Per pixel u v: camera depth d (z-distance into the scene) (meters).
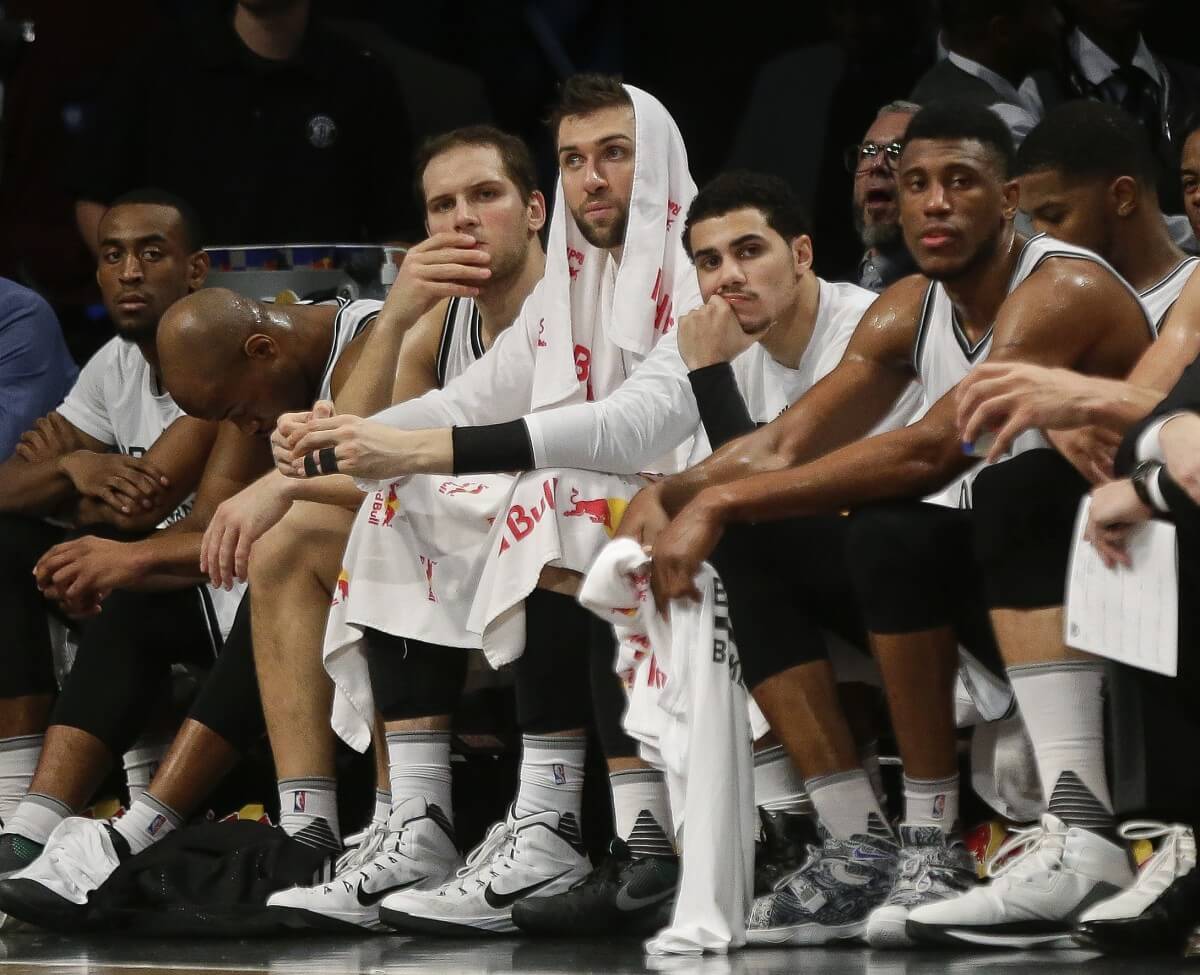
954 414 9.92
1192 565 8.20
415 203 17.45
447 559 11.52
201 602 13.19
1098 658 9.45
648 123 11.59
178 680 14.05
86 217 17.53
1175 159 14.47
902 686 9.84
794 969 8.73
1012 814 10.81
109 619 13.12
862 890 9.92
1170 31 17.19
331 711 12.25
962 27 14.56
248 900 11.61
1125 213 11.28
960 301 10.39
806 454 10.63
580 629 10.96
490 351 12.14
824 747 10.09
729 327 10.76
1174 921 8.95
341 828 14.33
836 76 16.67
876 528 9.77
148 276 14.54
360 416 11.92
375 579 11.56
